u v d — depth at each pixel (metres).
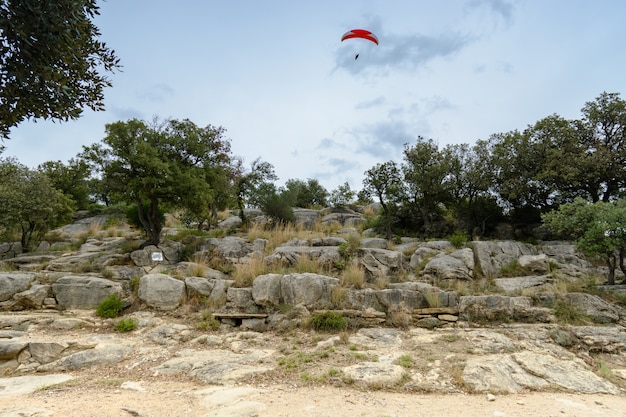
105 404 5.65
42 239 19.64
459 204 19.44
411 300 10.95
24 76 4.13
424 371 7.14
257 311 11.04
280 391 6.26
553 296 10.54
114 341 9.05
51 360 8.09
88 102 5.41
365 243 15.88
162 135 16.34
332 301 11.06
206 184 16.39
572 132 17.86
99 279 11.84
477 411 5.48
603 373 7.45
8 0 3.82
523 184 18.02
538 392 6.50
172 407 5.55
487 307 10.48
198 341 9.27
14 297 11.10
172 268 14.14
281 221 20.92
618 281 12.23
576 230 11.82
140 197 15.79
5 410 5.29
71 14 4.18
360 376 6.71
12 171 17.53
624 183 17.44
